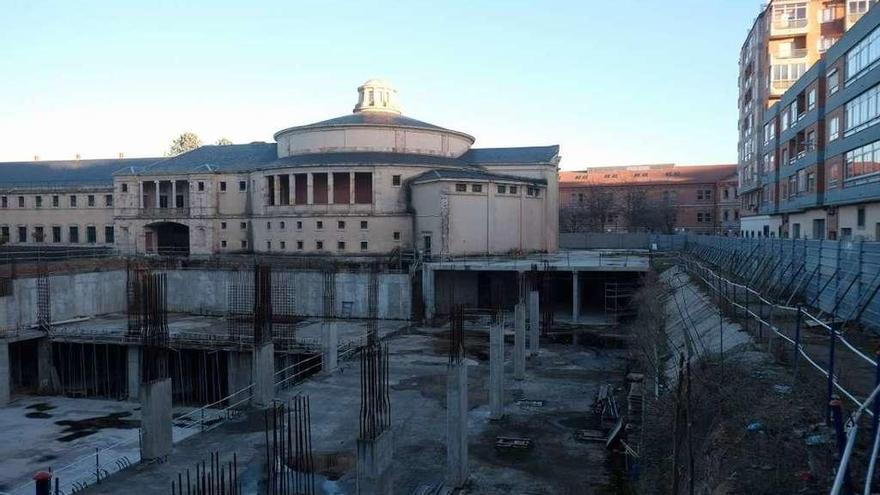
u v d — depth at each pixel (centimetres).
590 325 5234
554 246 7806
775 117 6172
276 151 8031
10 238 9088
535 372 3591
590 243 9850
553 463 2241
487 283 6303
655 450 1769
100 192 8738
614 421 2577
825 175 4747
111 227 8744
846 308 2528
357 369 3775
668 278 4762
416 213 6606
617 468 2183
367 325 4838
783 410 1513
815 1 6450
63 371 4894
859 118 4025
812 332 2361
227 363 4591
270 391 3164
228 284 6188
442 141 7388
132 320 5253
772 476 1230
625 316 5284
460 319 2120
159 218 7719
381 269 5925
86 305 5831
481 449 2380
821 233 5006
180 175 7625
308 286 5969
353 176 6681
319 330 5175
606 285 5675
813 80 4903
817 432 1364
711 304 3125
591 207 11969
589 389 3206
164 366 2778
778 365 1925
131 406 4047
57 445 3238
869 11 3794
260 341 3164
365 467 1655
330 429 2706
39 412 3906
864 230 4116
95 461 2916
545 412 2819
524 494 1998
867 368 1847
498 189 6631
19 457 3053
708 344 2495
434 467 2277
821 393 1593
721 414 1619
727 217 11556
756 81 7144
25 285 5169
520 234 6944
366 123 7044
